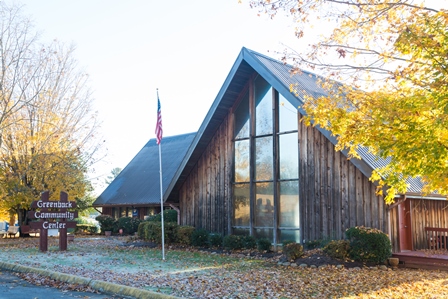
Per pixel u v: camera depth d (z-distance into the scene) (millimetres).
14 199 27781
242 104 19938
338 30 9195
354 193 15961
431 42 8039
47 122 27703
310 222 17062
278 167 18344
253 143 19281
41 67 29031
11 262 15156
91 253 18359
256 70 17969
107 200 35656
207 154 21109
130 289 10242
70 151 29797
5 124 27203
